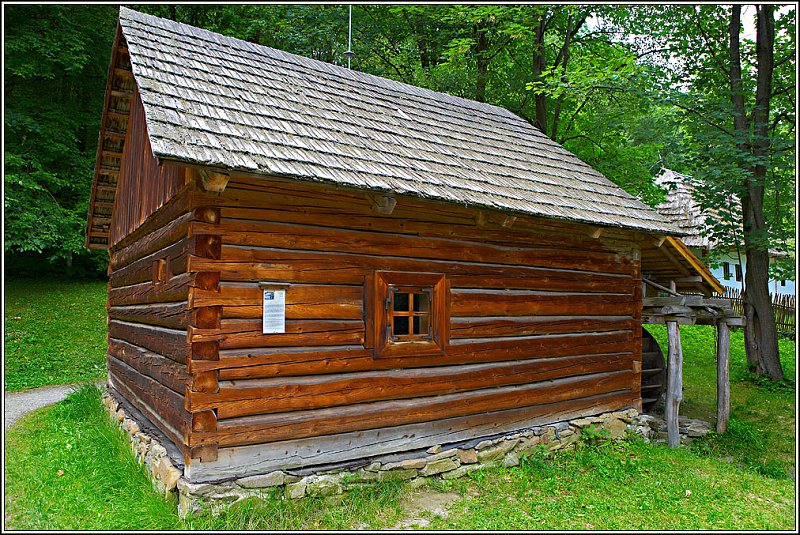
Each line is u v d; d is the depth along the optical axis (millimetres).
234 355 4891
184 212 5168
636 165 15344
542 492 5781
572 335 7164
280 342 5109
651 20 13977
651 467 6613
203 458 4719
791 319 16250
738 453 7566
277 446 5062
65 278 17438
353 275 5535
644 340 9773
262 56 7727
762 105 11414
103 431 7023
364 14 16766
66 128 15586
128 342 7680
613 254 7660
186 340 4895
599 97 15406
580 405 7195
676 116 12117
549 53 17344
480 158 7211
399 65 17594
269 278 5086
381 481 5527
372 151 5965
